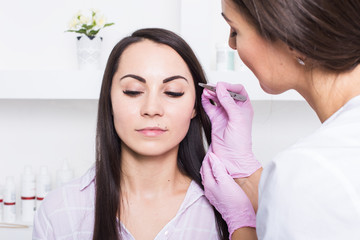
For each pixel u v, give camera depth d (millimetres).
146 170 1134
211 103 1254
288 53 731
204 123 1237
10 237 1902
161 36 1104
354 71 691
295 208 590
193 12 1766
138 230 1129
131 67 1069
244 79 1766
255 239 1051
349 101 681
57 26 2057
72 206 1168
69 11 2053
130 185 1159
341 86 701
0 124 2086
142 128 1056
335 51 649
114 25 2047
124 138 1085
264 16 670
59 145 2094
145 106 1043
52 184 2102
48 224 1163
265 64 777
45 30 2059
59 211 1164
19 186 2104
